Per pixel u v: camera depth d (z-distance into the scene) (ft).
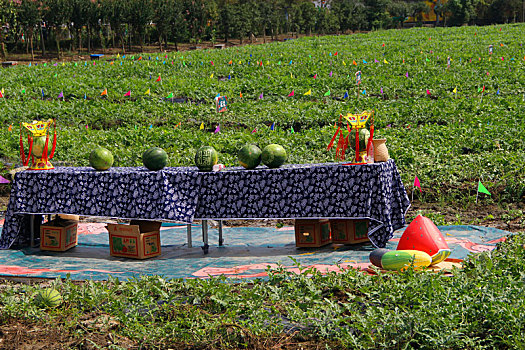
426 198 33.83
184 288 17.81
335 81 81.61
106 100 74.95
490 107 57.77
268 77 89.81
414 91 72.38
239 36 204.44
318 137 47.83
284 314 16.16
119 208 23.71
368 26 264.72
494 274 16.89
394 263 18.43
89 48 172.45
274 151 23.68
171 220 23.09
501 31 156.76
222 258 22.44
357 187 22.84
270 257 22.40
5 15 152.46
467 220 28.91
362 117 23.34
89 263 22.48
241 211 23.49
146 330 14.85
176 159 41.52
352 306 15.39
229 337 14.58
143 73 102.12
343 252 22.65
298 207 23.26
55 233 24.59
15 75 100.12
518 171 35.09
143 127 54.70
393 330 13.84
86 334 15.31
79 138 50.93
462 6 247.70
